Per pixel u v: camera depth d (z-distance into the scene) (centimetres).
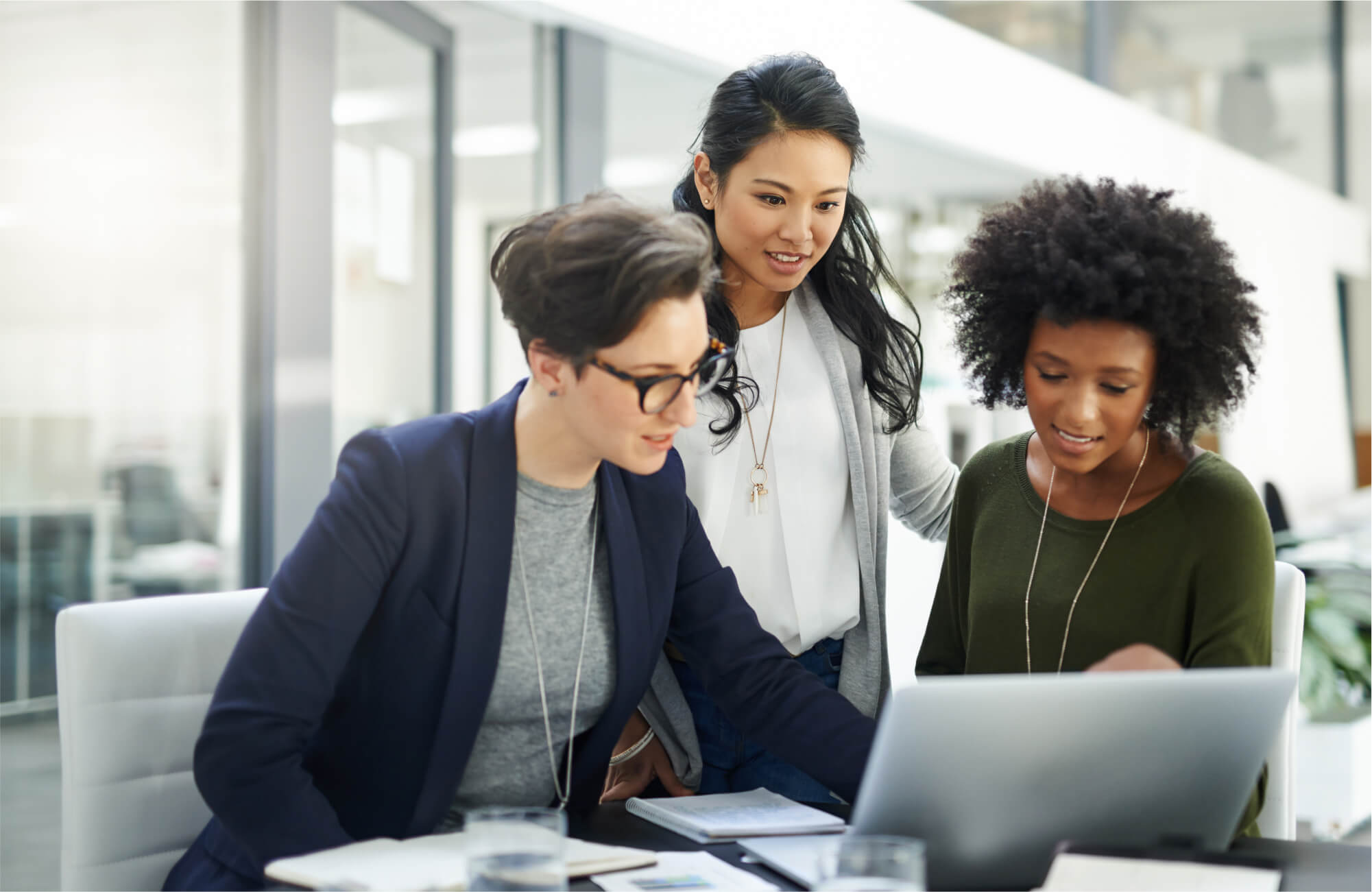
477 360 407
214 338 324
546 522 144
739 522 180
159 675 157
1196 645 135
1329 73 1031
